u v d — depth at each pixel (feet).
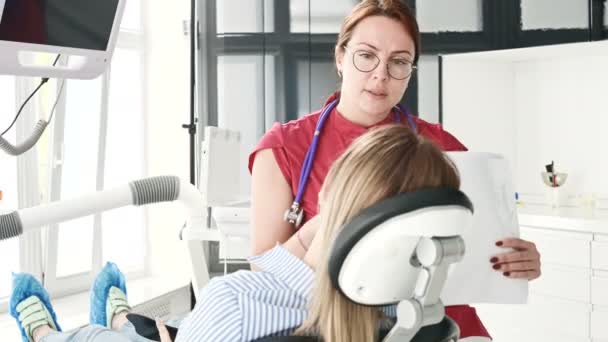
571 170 13.03
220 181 8.84
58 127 12.10
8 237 5.98
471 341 5.24
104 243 14.52
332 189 3.08
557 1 12.38
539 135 13.41
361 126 5.06
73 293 13.42
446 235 2.87
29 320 7.39
